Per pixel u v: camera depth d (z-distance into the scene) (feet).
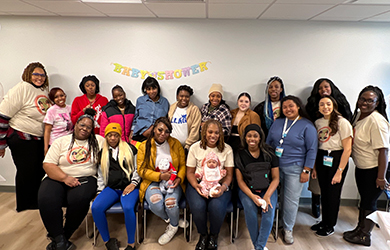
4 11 8.05
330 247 6.75
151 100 8.30
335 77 8.80
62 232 6.33
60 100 7.89
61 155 6.59
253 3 6.77
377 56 8.63
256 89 8.93
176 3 6.88
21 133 7.57
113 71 8.96
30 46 8.89
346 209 8.93
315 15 7.82
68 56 8.91
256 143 6.38
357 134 6.70
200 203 6.33
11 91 7.37
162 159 6.71
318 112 7.34
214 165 6.57
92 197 6.56
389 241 4.33
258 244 6.31
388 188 6.35
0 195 9.32
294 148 6.66
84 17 8.65
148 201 6.45
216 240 6.52
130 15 8.26
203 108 8.45
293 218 6.83
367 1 6.43
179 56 8.81
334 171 6.74
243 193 6.58
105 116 8.15
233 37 8.66
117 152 6.82
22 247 6.48
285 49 8.68
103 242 6.82
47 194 6.12
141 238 6.98
